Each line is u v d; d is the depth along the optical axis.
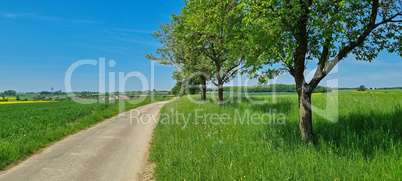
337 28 5.62
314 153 5.61
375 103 10.40
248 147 6.73
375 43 7.41
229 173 5.03
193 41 17.77
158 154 7.72
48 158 8.02
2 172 6.65
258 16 6.41
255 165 5.27
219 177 4.98
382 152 5.09
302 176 4.38
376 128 6.78
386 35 7.21
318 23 5.65
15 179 6.09
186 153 6.84
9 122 15.15
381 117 7.62
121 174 6.39
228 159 5.86
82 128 14.79
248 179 4.64
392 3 6.04
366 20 6.64
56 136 11.49
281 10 5.84
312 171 4.49
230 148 6.80
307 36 6.73
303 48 6.85
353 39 6.55
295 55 7.03
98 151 8.95
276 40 6.42
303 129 6.96
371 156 5.14
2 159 7.33
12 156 7.70
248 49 8.48
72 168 6.92
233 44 9.16
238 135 8.40
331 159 5.03
